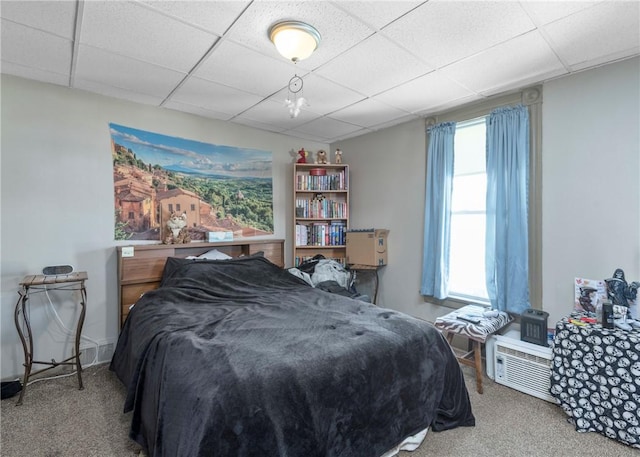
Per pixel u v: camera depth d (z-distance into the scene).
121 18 1.80
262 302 2.52
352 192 4.32
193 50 2.14
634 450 1.79
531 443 1.85
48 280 2.35
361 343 1.69
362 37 1.98
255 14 1.76
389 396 1.65
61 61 2.28
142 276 2.97
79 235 2.78
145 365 1.82
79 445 1.81
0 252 2.46
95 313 2.85
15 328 2.52
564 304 2.51
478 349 2.43
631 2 1.66
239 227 3.77
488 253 2.86
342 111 3.32
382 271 3.92
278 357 1.50
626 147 2.23
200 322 2.02
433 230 3.30
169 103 3.10
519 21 1.82
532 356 2.36
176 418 1.37
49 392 2.36
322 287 3.39
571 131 2.47
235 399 1.27
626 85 2.23
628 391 1.84
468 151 3.21
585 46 2.08
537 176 2.65
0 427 1.96
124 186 3.00
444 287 3.19
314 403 1.39
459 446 1.82
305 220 4.21
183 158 3.36
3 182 2.47
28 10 1.72
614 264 2.28
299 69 2.41
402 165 3.72
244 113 3.39
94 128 2.85
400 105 3.15
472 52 2.16
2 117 2.47
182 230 3.29
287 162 4.23
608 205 2.31
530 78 2.55
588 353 2.00
